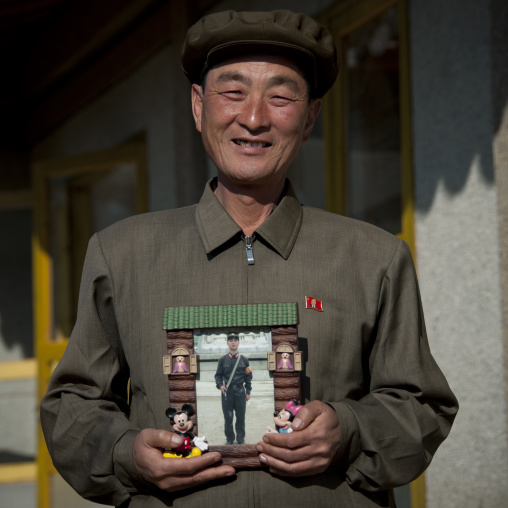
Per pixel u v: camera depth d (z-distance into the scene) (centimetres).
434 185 317
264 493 159
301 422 154
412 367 172
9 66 702
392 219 354
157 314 172
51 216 623
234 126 172
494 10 287
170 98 518
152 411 168
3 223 809
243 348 161
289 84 173
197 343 162
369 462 163
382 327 174
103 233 184
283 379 159
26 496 718
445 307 307
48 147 712
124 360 182
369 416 162
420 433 166
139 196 568
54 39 622
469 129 298
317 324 168
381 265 176
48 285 619
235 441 159
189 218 182
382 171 362
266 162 172
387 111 358
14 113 739
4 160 741
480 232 291
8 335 807
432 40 320
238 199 179
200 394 161
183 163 497
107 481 164
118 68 570
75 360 176
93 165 599
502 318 280
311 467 155
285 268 172
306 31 175
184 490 162
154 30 523
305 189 427
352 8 384
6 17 584
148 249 179
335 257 175
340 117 397
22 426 769
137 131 568
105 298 178
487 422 285
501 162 283
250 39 171
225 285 171
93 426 169
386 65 358
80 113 648
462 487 294
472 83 296
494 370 283
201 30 176
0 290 818
